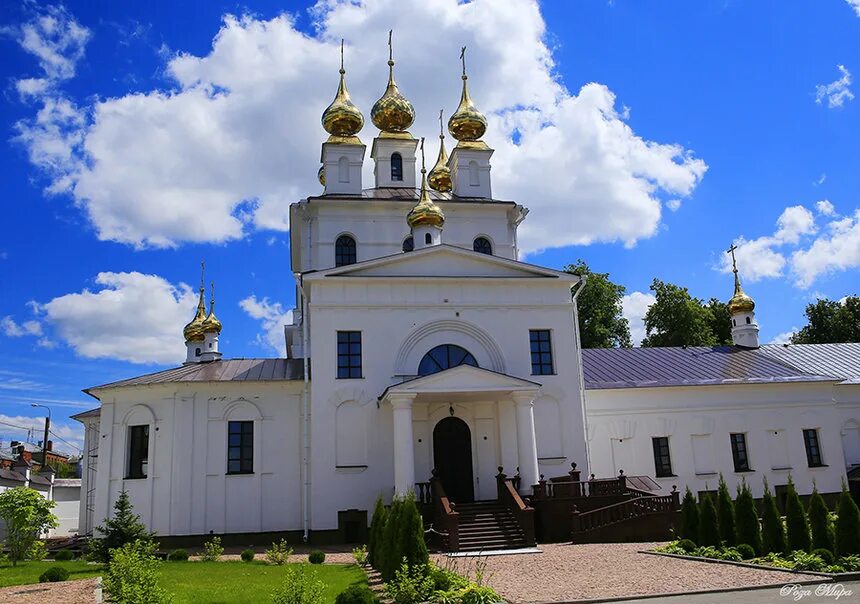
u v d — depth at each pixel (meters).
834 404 41.34
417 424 32.28
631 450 37.81
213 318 44.12
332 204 38.12
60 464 89.88
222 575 20.62
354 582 19.30
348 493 30.62
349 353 32.16
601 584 18.20
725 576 18.73
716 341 63.44
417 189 41.84
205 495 31.28
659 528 28.84
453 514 26.67
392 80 44.28
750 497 23.05
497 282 33.78
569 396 33.47
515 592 17.45
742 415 39.66
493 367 33.16
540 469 32.44
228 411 32.28
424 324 32.88
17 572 22.38
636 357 43.25
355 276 32.56
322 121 41.94
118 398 33.09
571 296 35.19
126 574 14.66
